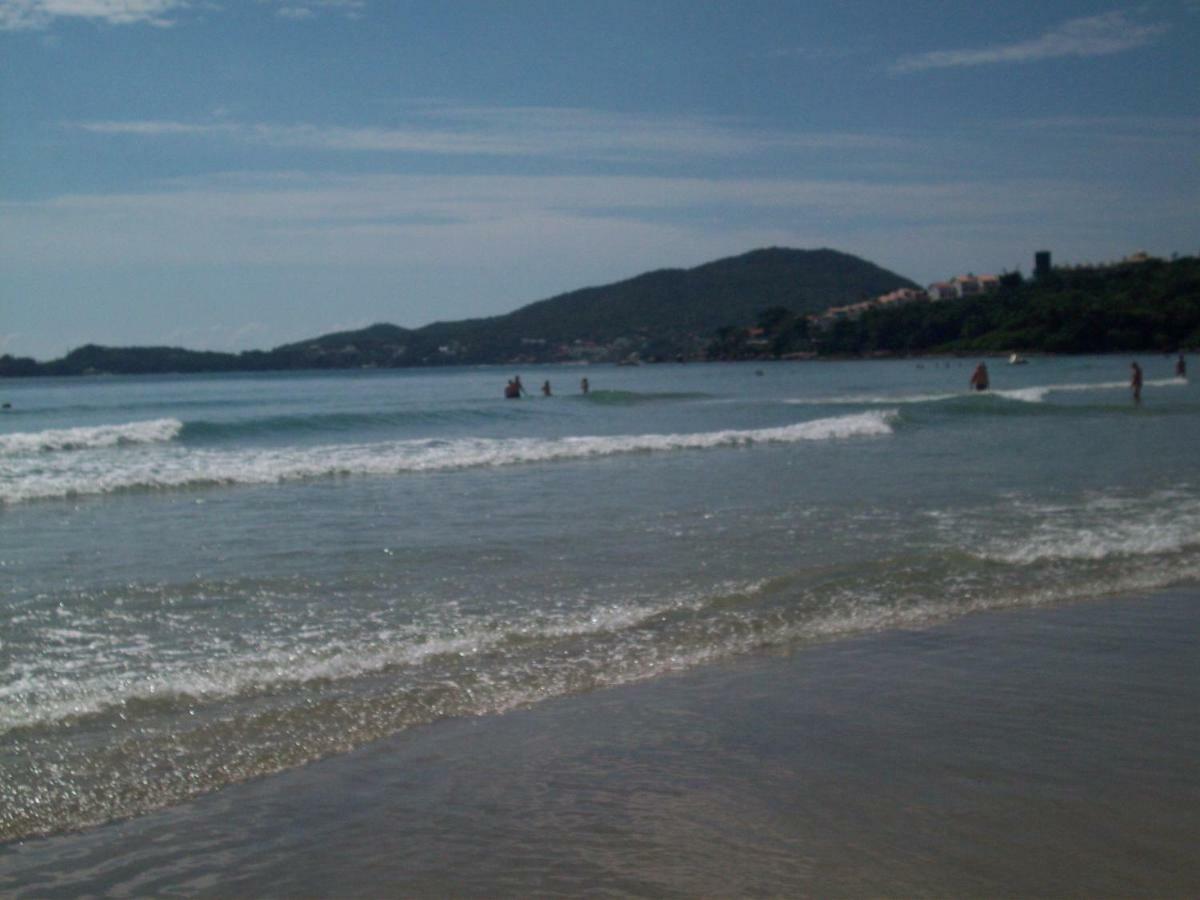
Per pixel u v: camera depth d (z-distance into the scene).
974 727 6.32
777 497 15.52
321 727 6.20
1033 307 155.25
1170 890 4.43
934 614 8.86
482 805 5.23
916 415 34.78
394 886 4.45
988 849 4.78
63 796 5.25
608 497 15.71
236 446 26.41
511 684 7.01
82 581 9.92
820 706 6.68
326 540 12.11
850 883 4.47
